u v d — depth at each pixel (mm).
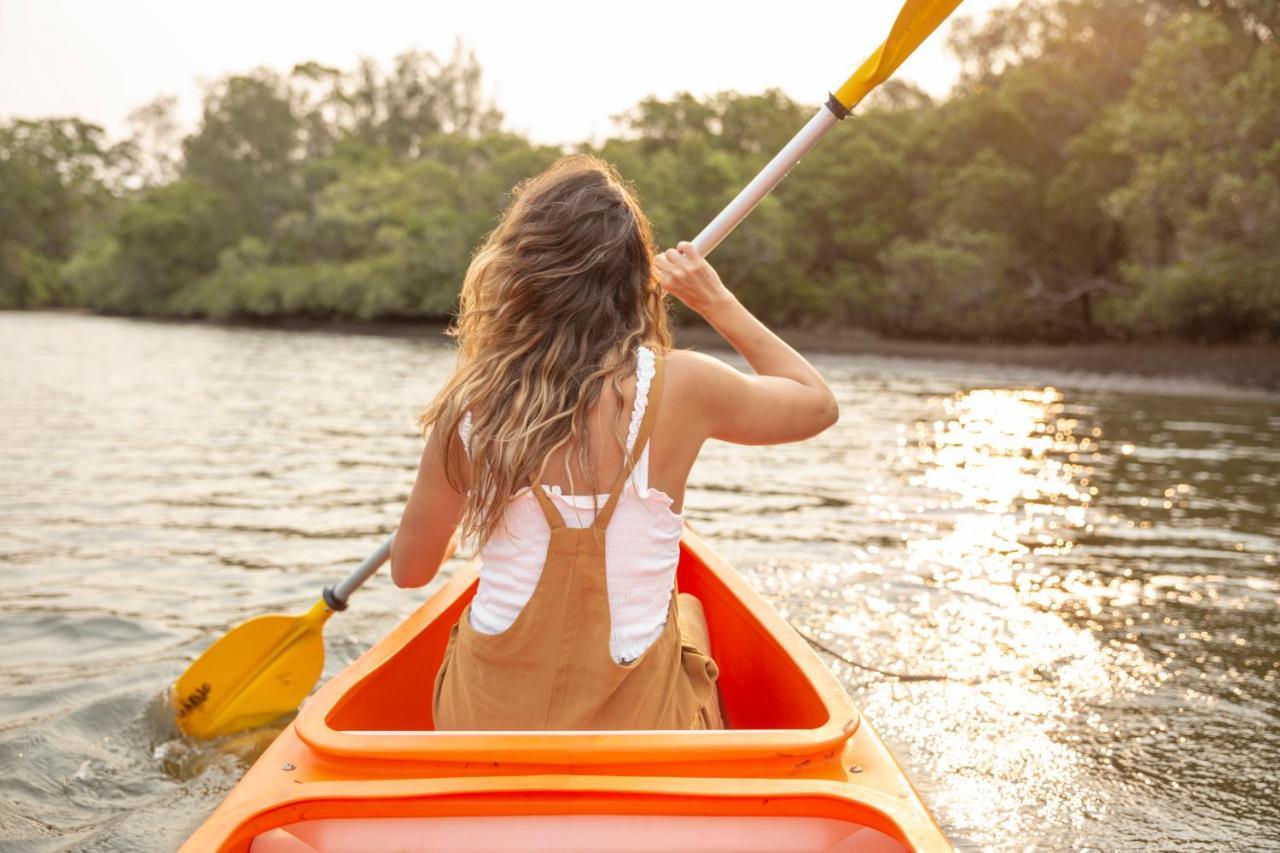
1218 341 23625
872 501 6199
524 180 1516
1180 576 4430
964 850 2141
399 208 45469
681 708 1499
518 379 1393
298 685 2807
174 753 2586
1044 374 22391
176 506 5668
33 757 2506
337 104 62688
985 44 37625
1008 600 4004
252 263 50938
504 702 1407
